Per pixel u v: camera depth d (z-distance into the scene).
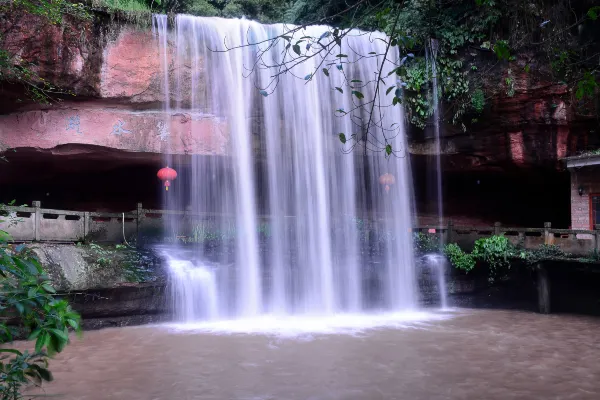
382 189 18.89
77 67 15.64
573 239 15.66
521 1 17.98
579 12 18.20
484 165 20.67
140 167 19.00
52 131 16.00
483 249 17.02
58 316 3.71
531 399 8.29
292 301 16.11
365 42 18.53
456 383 9.03
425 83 19.02
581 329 13.66
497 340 12.29
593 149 19.16
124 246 14.77
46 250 12.63
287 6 25.84
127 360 10.32
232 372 9.61
